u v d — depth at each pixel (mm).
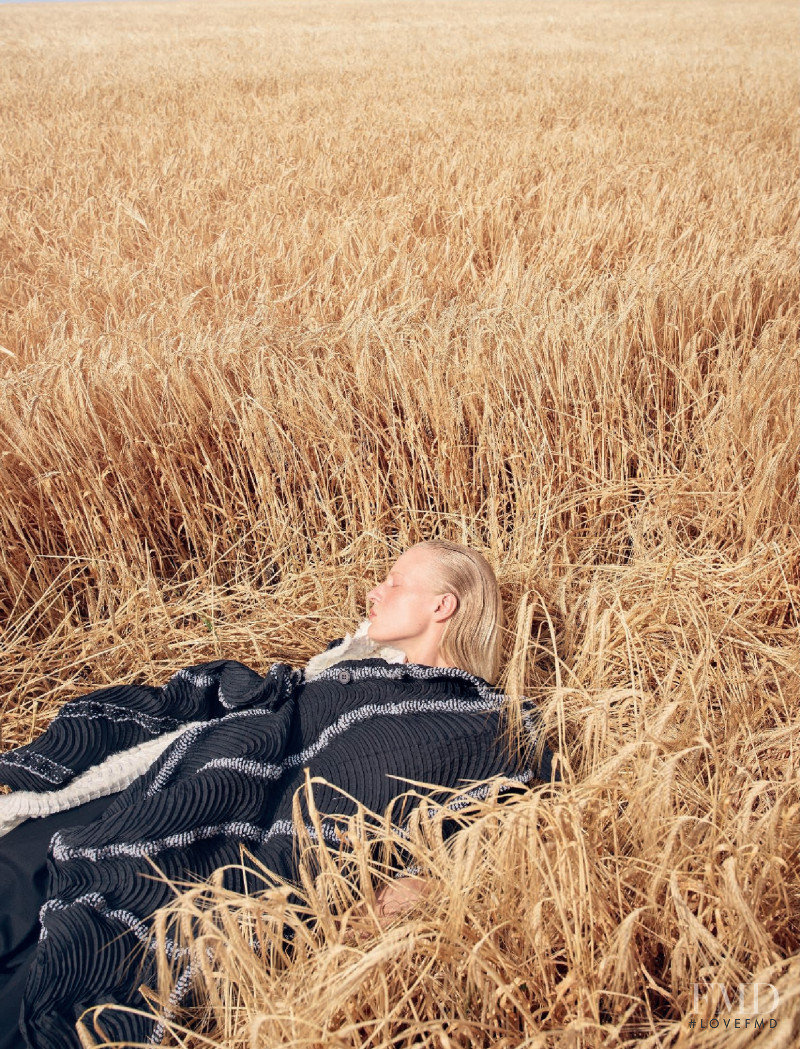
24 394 3533
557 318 3961
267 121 12094
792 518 3217
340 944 1476
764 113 12680
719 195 7406
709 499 3488
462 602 2314
